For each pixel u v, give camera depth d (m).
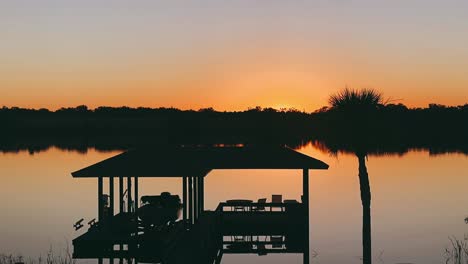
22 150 123.44
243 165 23.72
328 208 44.50
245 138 129.50
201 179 29.52
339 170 79.38
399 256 26.64
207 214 29.06
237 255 26.33
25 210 43.78
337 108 25.34
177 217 25.02
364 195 25.41
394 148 114.00
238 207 28.45
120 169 21.73
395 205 45.78
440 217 39.56
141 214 22.00
